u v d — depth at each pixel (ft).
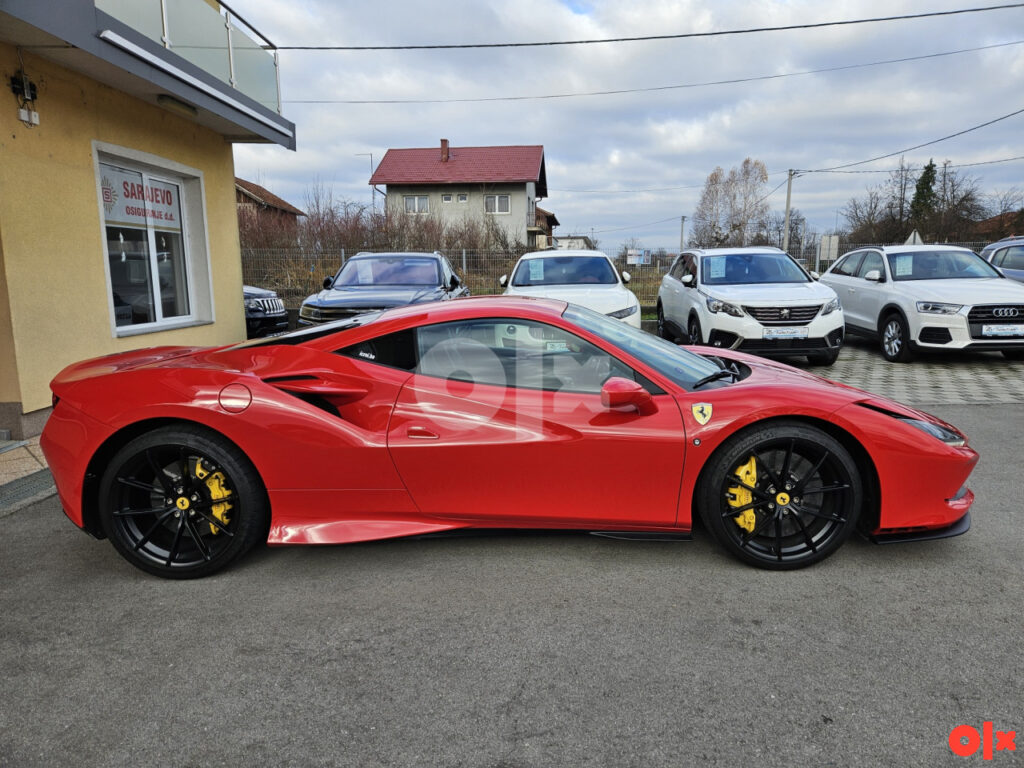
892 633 8.03
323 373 9.60
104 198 22.20
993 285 27.96
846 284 33.86
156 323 25.46
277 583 9.56
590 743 6.23
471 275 55.83
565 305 11.48
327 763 6.02
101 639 8.12
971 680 7.11
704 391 9.65
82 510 9.66
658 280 53.72
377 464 9.37
